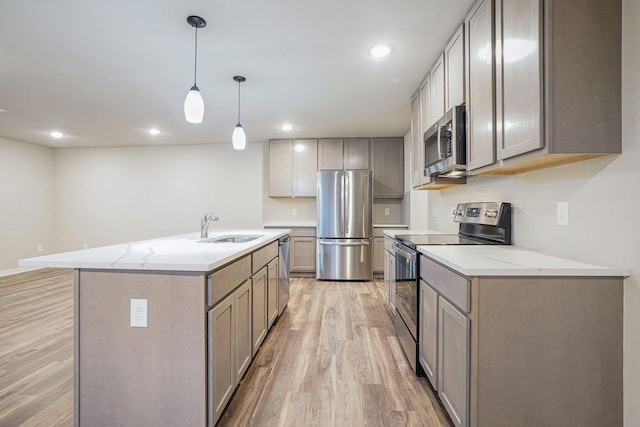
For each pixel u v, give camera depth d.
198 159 5.63
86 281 1.44
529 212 1.83
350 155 5.09
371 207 4.68
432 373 1.73
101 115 3.92
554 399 1.27
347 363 2.21
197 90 2.09
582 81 1.27
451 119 2.04
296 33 2.12
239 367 1.83
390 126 4.46
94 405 1.45
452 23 2.03
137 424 1.43
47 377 2.02
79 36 2.14
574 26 1.27
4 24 2.00
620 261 1.27
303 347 2.46
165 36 2.15
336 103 3.50
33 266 1.40
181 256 1.54
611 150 1.27
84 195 5.81
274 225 4.94
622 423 1.25
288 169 5.16
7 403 1.76
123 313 1.43
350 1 1.80
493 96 1.64
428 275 1.81
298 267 4.93
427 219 3.80
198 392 1.41
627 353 1.24
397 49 2.34
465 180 2.69
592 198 1.39
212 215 2.65
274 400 1.79
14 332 2.73
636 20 1.21
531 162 1.52
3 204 5.06
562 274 1.25
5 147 5.08
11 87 3.03
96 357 1.44
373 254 4.82
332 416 1.66
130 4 1.81
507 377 1.27
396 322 2.69
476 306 1.26
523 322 1.26
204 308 1.41
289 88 3.06
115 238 5.76
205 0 1.78
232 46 2.28
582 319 1.25
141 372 1.43
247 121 4.20
